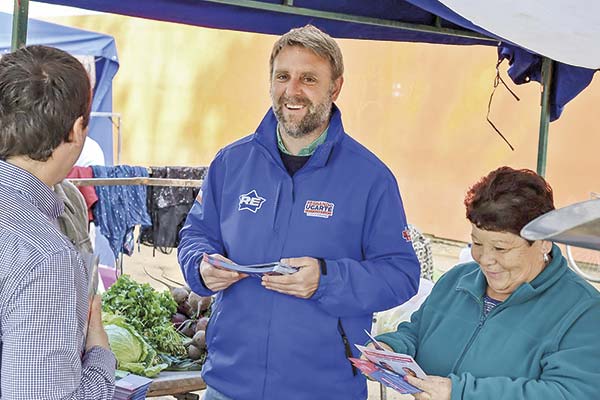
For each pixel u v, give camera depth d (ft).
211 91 36.42
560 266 6.08
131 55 38.75
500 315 6.16
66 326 4.73
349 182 7.80
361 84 32.86
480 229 5.90
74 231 8.61
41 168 5.00
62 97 4.82
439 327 6.65
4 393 4.67
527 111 28.19
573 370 5.51
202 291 7.95
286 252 7.73
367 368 6.21
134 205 17.33
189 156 37.24
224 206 8.20
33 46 5.01
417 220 31.78
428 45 30.68
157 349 9.78
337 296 7.36
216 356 7.98
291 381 7.64
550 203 5.81
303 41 7.60
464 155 30.14
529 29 7.96
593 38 7.89
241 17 10.82
